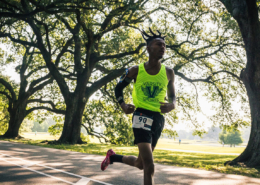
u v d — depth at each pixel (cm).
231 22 1722
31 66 2616
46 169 586
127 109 304
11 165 630
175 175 560
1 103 3438
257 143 910
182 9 1898
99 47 1969
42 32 2244
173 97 326
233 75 1981
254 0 902
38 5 1516
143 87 311
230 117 2150
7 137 2598
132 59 2188
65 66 2823
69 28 2220
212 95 2206
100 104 2764
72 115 2025
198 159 1170
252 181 505
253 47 946
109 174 545
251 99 959
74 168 616
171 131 2494
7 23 2147
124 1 1576
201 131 2366
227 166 838
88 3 1587
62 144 1845
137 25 2088
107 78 2102
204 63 2117
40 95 2925
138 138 297
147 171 280
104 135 2825
